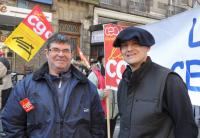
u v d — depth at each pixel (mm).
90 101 3297
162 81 2779
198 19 4059
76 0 17234
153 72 2865
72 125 3121
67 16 17094
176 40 4266
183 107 2707
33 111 3154
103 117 3451
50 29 6699
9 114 3256
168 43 4344
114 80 5402
